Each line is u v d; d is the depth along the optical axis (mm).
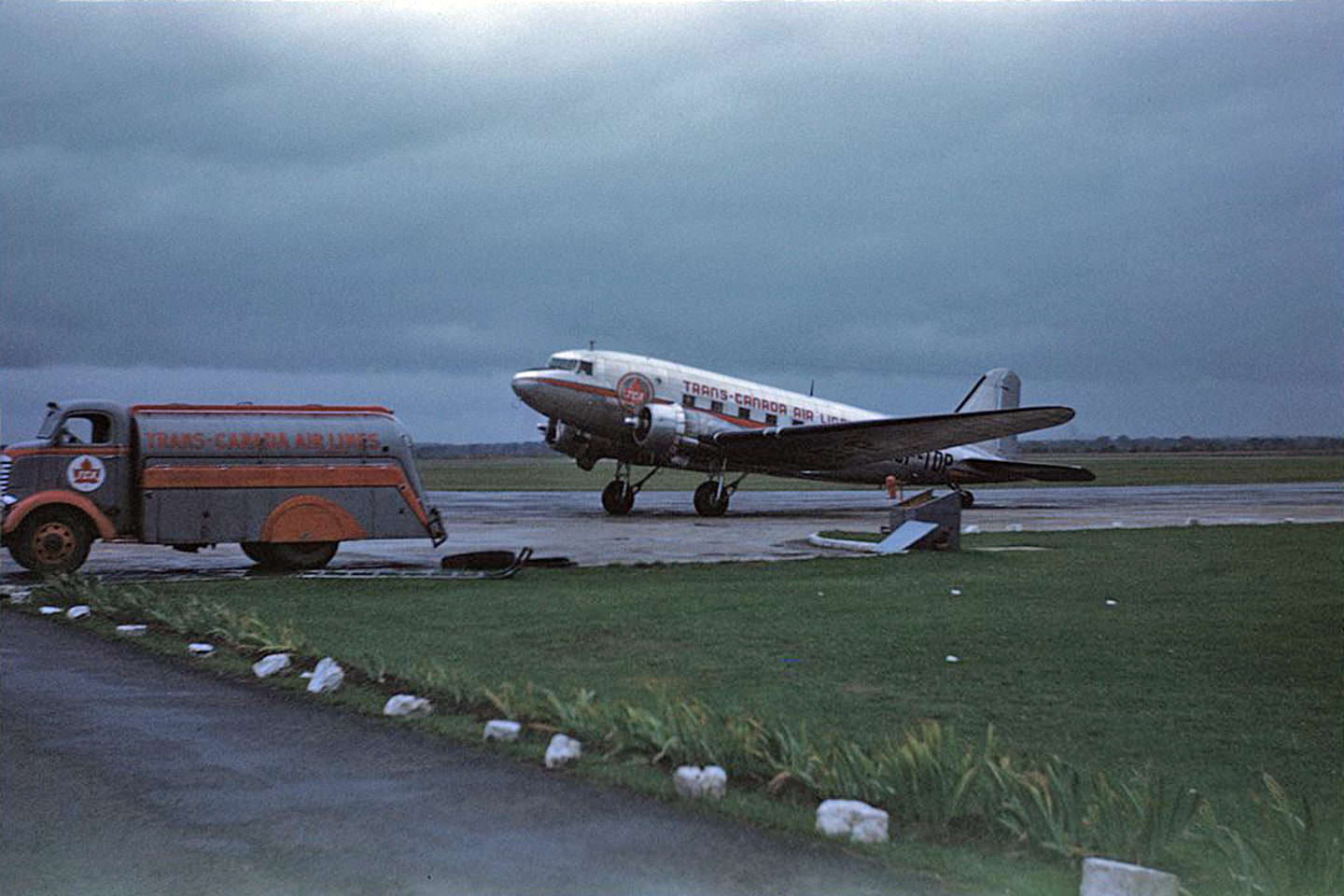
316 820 5676
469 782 6348
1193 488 63812
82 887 4797
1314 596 14906
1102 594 15180
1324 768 6895
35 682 9180
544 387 32500
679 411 33062
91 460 17469
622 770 6551
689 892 4785
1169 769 6844
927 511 22031
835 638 11602
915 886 4879
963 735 7648
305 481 18109
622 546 23391
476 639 11461
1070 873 5035
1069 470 43250
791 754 6508
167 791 6156
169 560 20531
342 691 8758
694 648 11016
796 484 74562
